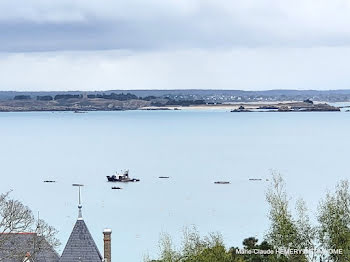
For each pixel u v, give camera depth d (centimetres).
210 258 11994
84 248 12056
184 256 12800
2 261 12031
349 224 12175
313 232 12269
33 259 12138
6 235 12456
